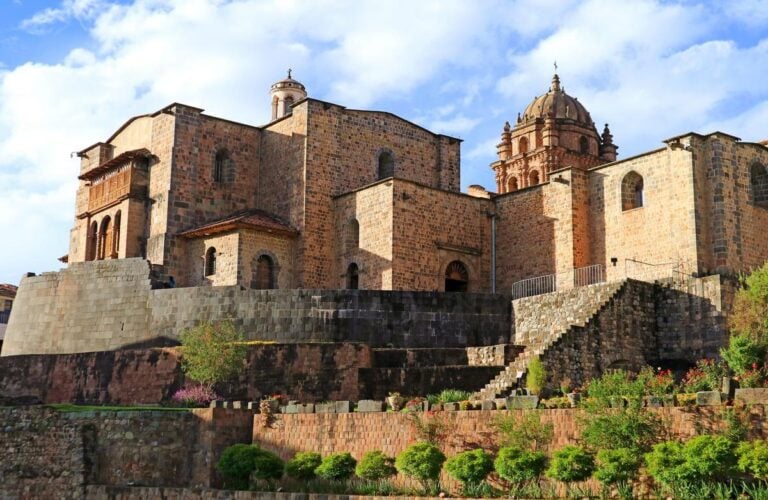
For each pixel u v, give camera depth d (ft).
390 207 185.78
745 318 130.11
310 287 194.29
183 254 196.13
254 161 210.59
